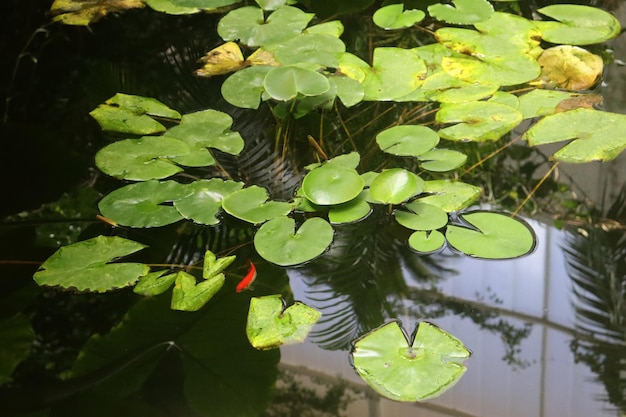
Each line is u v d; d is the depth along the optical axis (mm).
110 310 2578
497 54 3023
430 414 2402
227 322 2555
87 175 2842
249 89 2969
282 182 2781
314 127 2910
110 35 3281
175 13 3303
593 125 2812
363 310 2559
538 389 2451
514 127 2840
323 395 2443
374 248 2650
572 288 2590
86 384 2486
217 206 2715
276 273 2621
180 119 2965
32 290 2615
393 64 3014
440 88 2941
